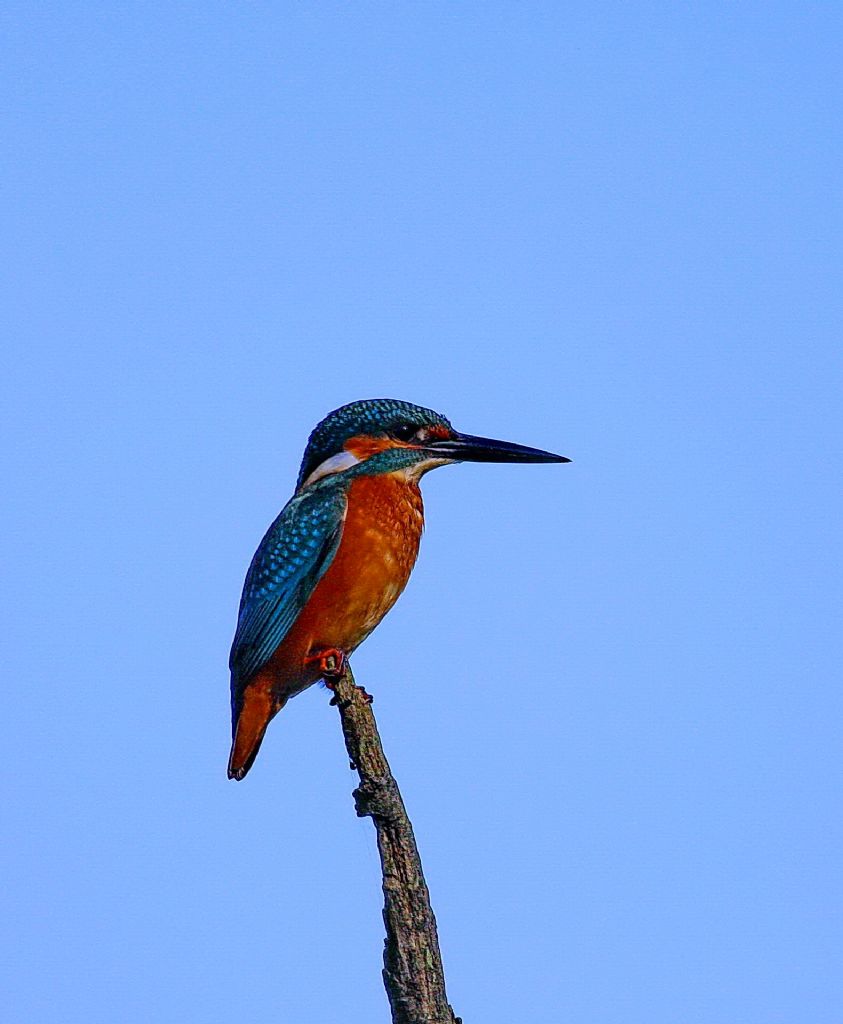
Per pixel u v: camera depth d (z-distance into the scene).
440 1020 8.12
